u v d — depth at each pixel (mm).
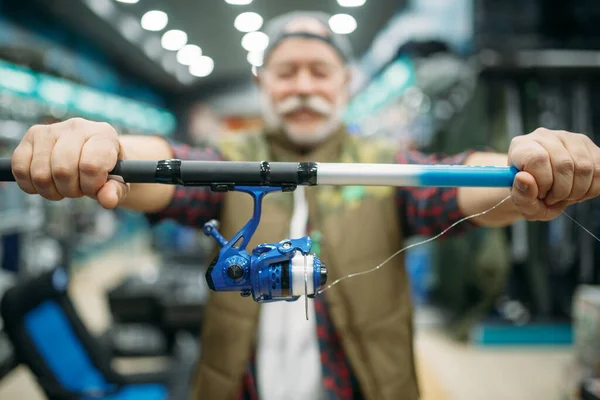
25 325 1480
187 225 883
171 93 5578
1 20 2988
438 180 593
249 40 1580
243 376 827
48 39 3369
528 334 2906
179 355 2051
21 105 3150
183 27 1658
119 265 4898
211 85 5258
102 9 2350
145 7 1633
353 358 791
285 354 848
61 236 3639
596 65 2627
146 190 750
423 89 3270
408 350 831
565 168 533
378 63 3684
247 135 999
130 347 2264
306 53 892
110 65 4422
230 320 816
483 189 709
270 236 817
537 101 2785
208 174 601
